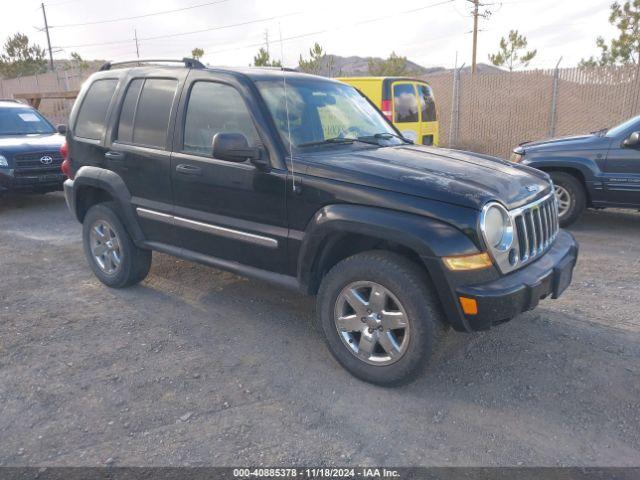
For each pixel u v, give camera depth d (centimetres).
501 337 403
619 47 2186
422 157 383
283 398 329
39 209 901
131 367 366
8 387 342
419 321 312
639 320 428
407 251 333
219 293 497
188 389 339
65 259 609
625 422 302
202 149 409
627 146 659
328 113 425
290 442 288
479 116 1515
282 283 378
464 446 284
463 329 312
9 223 799
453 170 352
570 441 287
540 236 353
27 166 853
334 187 340
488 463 271
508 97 1459
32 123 996
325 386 342
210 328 426
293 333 417
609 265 564
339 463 272
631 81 1266
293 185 355
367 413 314
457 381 346
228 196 393
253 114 379
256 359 377
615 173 675
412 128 1062
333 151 385
